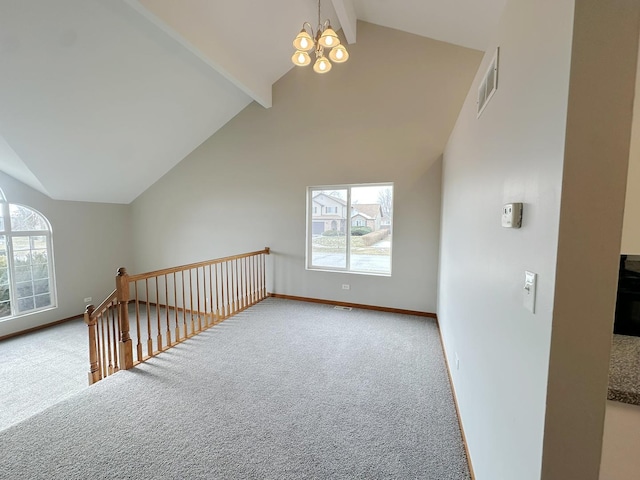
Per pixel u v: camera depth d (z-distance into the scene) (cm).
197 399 214
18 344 409
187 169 525
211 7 300
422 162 379
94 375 285
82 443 171
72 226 508
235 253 500
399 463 159
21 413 269
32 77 279
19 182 443
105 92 332
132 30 287
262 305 440
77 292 517
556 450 74
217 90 416
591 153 67
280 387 230
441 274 342
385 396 219
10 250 441
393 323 367
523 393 91
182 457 162
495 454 117
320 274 447
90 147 396
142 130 414
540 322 79
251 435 179
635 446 89
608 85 65
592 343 70
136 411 200
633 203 89
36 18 242
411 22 350
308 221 459
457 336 217
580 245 69
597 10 64
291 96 443
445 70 362
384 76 390
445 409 204
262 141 468
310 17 369
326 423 190
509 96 112
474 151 176
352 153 414
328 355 284
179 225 544
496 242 125
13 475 150
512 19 111
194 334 333
